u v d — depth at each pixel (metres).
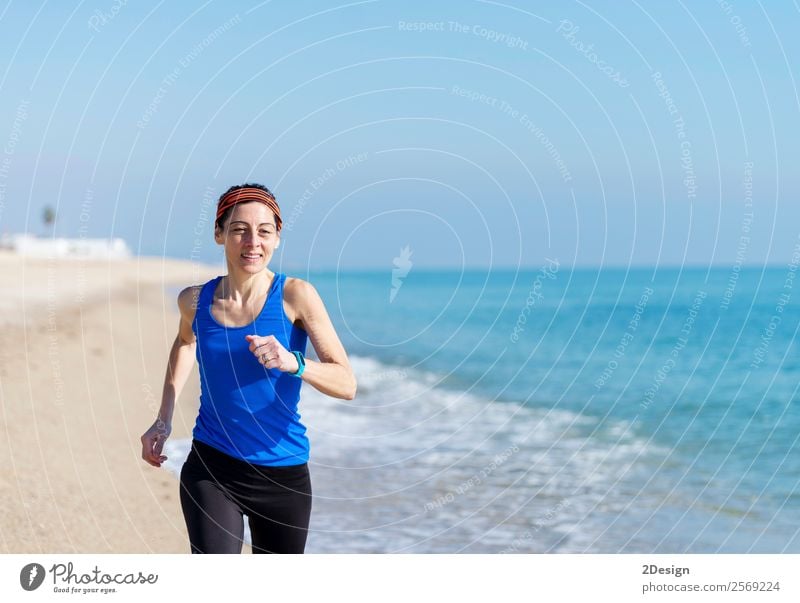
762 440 11.44
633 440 11.32
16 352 11.77
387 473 8.41
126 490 6.14
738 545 6.24
